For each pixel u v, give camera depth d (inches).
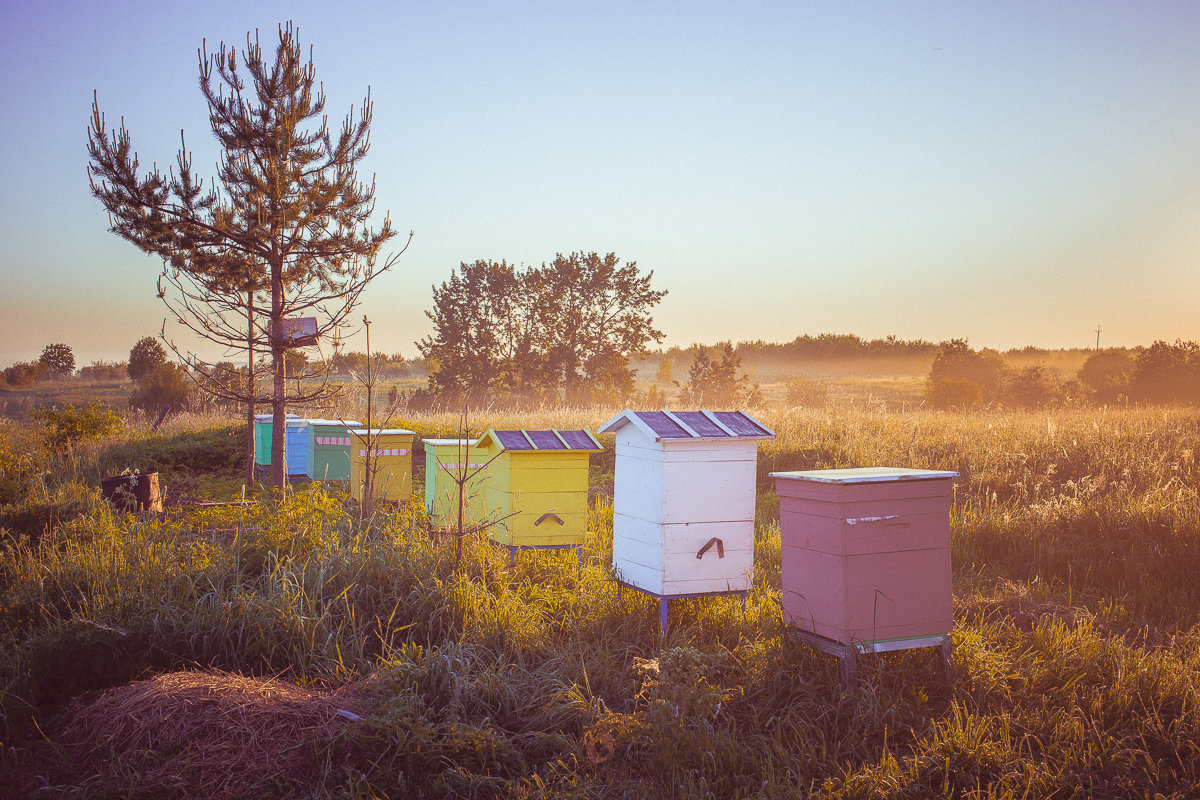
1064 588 347.9
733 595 284.2
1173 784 181.8
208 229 466.6
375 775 176.2
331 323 484.7
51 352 2935.5
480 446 351.3
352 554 294.4
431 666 217.5
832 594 223.8
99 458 632.4
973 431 710.5
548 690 219.1
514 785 176.1
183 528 356.2
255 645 229.5
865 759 192.2
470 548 312.5
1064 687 225.9
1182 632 287.0
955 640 243.8
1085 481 505.4
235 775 174.4
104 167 436.5
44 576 277.3
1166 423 683.4
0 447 596.7
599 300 2181.3
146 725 186.5
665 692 214.2
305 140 488.1
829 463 631.8
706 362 2166.6
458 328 2101.4
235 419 867.4
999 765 185.0
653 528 270.2
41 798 164.1
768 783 173.0
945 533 232.7
